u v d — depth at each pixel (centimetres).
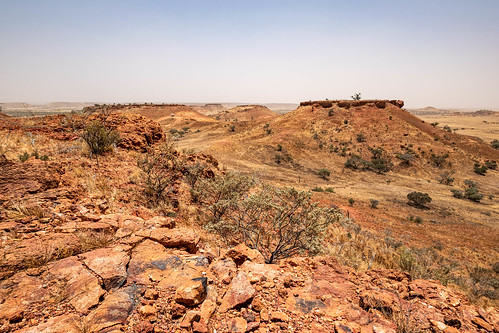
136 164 1134
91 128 1128
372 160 8744
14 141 1046
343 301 373
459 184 7681
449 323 352
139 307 298
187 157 1468
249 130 12131
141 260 394
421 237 2819
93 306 286
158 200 909
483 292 883
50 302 280
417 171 8306
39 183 626
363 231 1917
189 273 381
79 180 795
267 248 812
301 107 13650
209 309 308
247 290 350
